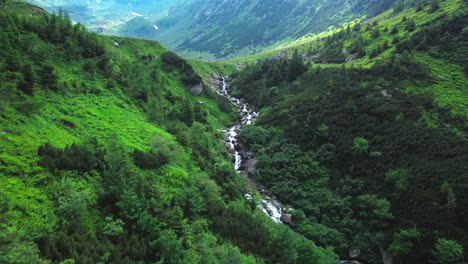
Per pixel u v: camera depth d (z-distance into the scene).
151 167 38.34
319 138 67.69
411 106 63.62
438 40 88.81
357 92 74.56
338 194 55.19
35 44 55.00
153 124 58.03
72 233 22.77
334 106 73.88
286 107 85.88
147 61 101.19
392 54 93.56
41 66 49.62
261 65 137.00
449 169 46.88
